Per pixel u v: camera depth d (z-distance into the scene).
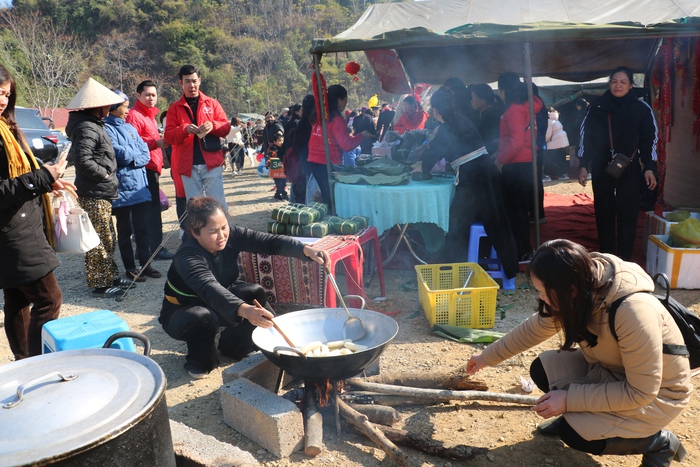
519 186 5.16
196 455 2.26
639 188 4.84
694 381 3.12
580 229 6.62
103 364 1.91
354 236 4.36
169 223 8.66
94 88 4.68
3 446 1.48
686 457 2.45
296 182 7.56
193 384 3.36
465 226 5.11
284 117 13.41
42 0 87.88
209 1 104.06
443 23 5.84
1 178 2.88
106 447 1.56
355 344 2.79
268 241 3.21
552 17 5.44
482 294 3.93
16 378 1.83
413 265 5.64
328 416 2.74
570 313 1.97
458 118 4.90
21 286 3.01
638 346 1.96
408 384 3.06
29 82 49.94
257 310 2.58
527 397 2.85
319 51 5.13
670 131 8.33
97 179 4.77
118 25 87.62
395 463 2.49
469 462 2.49
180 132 5.64
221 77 79.75
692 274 4.60
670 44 7.15
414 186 4.92
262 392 2.76
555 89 12.40
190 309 3.28
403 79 9.08
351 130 13.61
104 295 5.15
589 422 2.16
